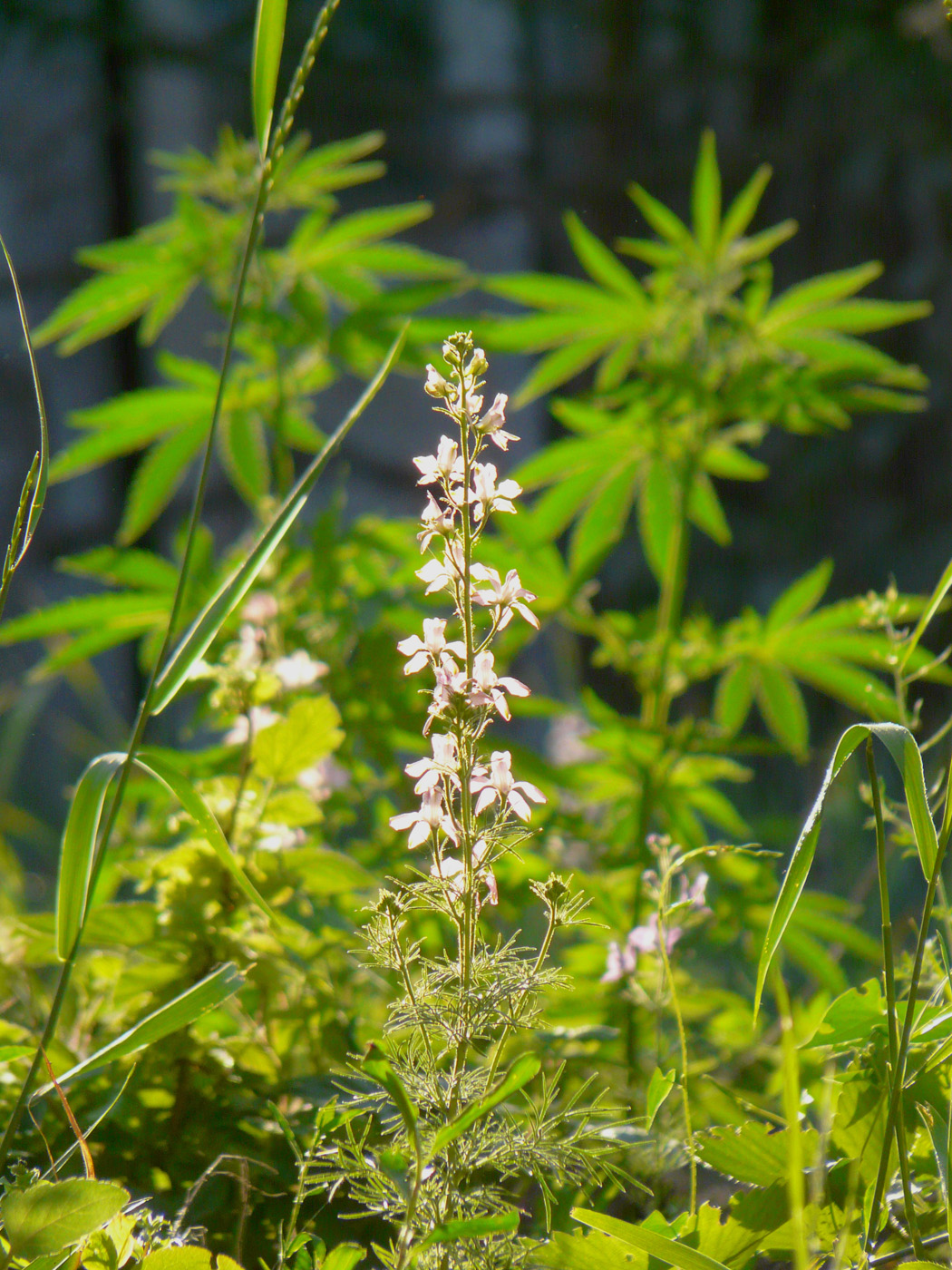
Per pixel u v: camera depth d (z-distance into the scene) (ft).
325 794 8.80
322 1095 8.02
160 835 9.50
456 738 7.48
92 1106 8.05
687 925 8.27
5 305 29.96
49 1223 7.39
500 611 7.47
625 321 10.89
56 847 15.99
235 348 13.76
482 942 7.56
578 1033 8.34
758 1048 8.65
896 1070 7.48
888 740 7.48
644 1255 7.48
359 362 10.75
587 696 9.98
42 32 27.58
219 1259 7.48
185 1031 8.03
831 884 15.19
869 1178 7.61
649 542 11.53
